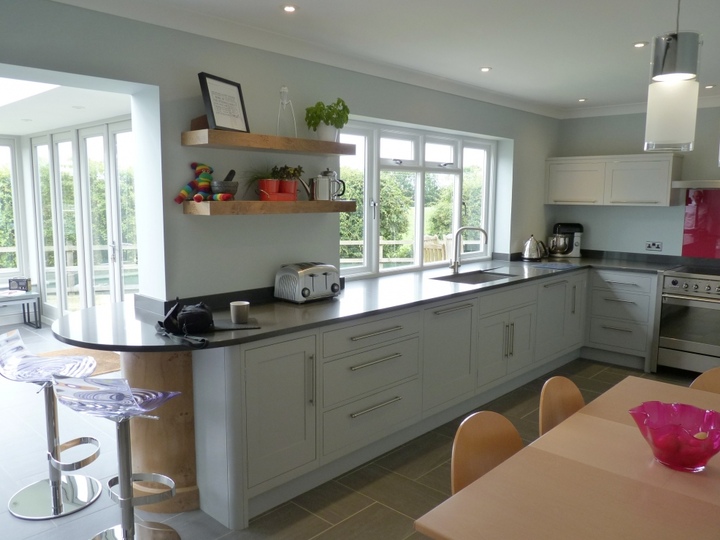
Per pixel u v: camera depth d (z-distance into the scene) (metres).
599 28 3.04
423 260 4.89
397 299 3.40
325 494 2.87
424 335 3.46
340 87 3.66
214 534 2.52
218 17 2.89
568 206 5.97
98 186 5.24
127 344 2.32
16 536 2.49
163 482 2.37
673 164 4.92
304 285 3.23
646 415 1.70
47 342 5.66
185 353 2.66
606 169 5.32
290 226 3.46
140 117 2.93
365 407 3.11
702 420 1.79
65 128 5.55
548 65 3.88
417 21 2.95
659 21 2.92
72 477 2.98
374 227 4.40
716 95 4.88
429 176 4.88
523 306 4.38
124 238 4.95
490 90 4.75
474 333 3.88
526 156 5.50
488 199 5.49
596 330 5.21
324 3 2.68
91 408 2.15
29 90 3.92
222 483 2.56
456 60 3.75
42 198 6.31
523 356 4.45
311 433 2.82
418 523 1.36
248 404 2.51
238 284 3.22
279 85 3.30
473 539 1.29
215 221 3.07
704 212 5.08
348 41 3.32
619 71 4.05
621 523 1.36
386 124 4.28
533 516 1.39
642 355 4.93
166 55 2.79
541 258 5.61
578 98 5.12
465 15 2.84
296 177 3.29
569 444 1.82
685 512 1.41
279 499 2.77
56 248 6.02
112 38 2.59
